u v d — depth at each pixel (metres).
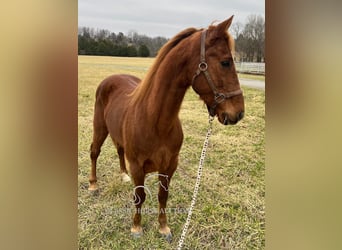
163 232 2.11
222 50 1.59
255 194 2.42
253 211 2.33
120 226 2.21
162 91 1.72
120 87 2.30
